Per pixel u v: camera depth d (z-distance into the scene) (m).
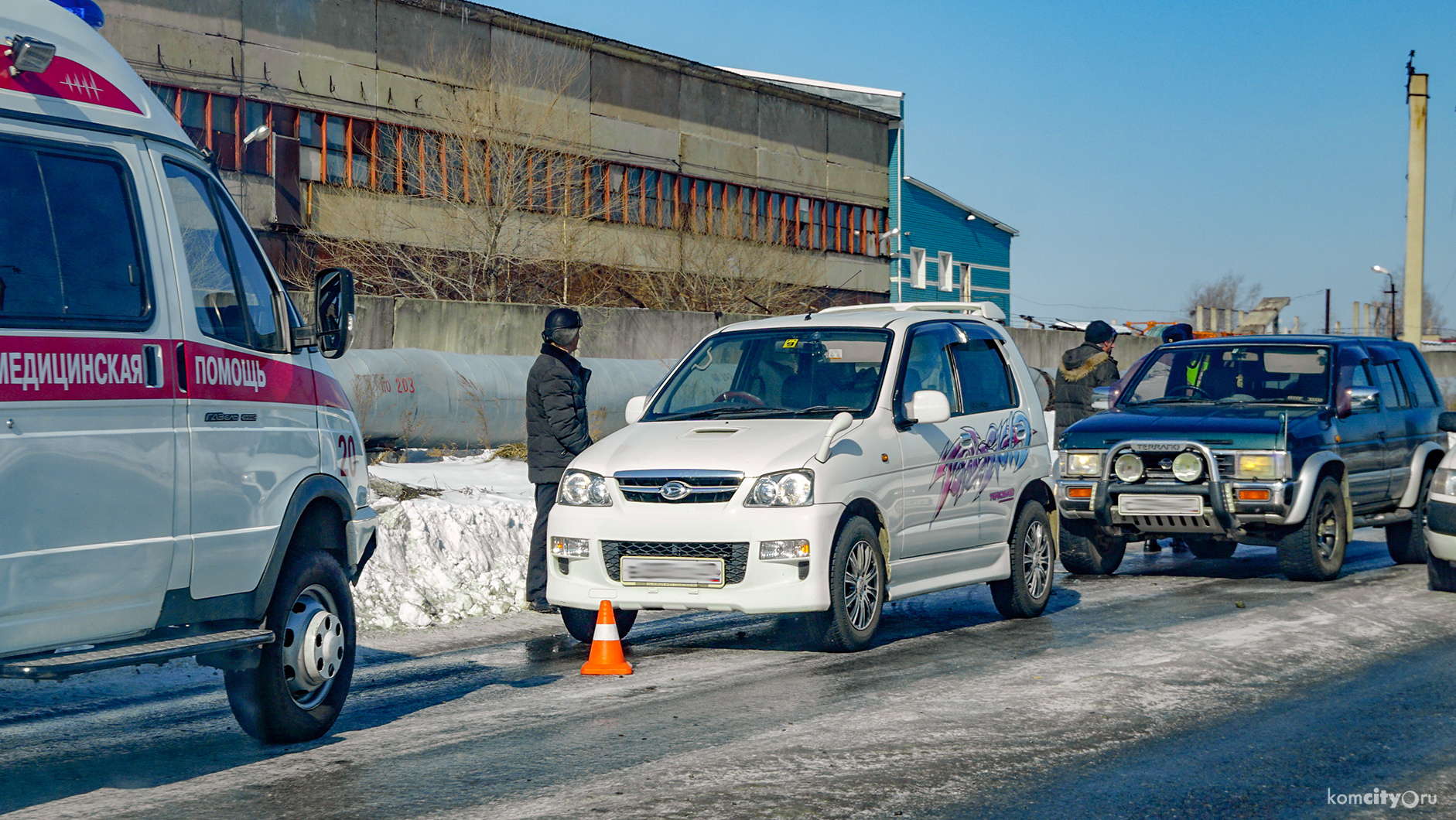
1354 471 11.75
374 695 7.16
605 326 28.08
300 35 35.44
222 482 5.53
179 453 5.29
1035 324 52.31
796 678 7.37
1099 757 5.61
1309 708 6.53
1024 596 9.55
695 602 7.80
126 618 5.10
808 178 54.66
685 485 7.87
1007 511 9.48
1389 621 9.08
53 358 4.76
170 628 5.48
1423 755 5.69
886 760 5.56
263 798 5.10
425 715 6.62
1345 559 13.38
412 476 15.08
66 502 4.77
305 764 5.63
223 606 5.60
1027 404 10.05
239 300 5.83
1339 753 5.72
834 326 9.21
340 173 36.38
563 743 5.95
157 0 32.59
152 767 5.59
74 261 4.93
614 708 6.69
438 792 5.16
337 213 35.78
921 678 7.32
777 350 9.12
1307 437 11.21
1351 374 12.07
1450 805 5.00
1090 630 8.92
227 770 5.55
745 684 7.24
